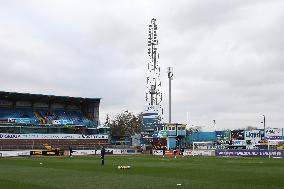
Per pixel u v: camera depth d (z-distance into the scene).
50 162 60.44
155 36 136.88
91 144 117.31
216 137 131.75
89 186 27.58
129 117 176.75
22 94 112.38
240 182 29.95
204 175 36.19
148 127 138.38
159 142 122.06
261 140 118.31
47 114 121.56
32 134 107.06
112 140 147.62
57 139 111.25
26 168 47.00
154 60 138.25
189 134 133.38
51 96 116.81
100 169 44.56
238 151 86.56
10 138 103.06
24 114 117.25
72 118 124.44
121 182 30.20
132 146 121.88
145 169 44.34
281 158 74.25
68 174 37.88
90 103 128.25
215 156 85.19
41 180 32.09
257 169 44.12
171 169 44.28
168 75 133.25
